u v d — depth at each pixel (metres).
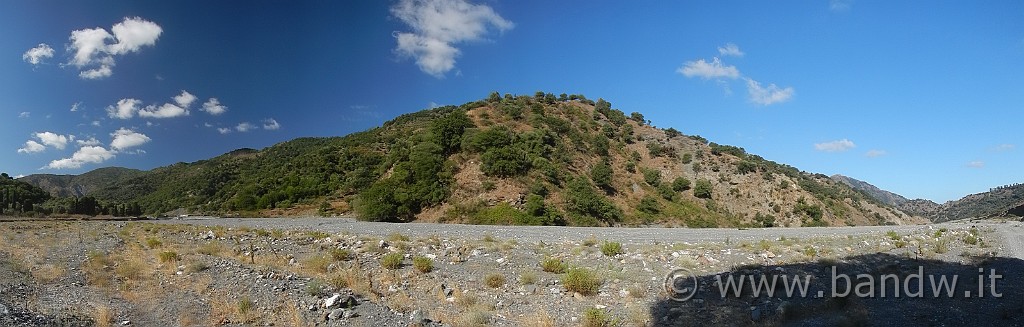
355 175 80.94
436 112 126.25
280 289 12.89
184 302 11.90
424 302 12.52
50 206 70.19
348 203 72.19
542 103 106.19
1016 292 13.74
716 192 85.50
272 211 74.25
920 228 40.62
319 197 79.12
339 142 114.00
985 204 147.38
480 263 17.25
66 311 10.67
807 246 22.11
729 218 77.62
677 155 98.12
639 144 101.25
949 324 10.85
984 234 30.33
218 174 122.06
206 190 111.19
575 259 18.00
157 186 141.38
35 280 13.47
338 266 16.05
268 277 14.12
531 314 11.73
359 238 24.77
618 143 96.62
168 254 16.98
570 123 96.12
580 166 75.44
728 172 91.62
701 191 82.94
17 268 14.77
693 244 22.97
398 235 25.14
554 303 12.65
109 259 17.33
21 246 20.64
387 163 76.88
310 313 11.19
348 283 13.70
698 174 90.50
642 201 70.69
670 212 71.31
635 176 83.38
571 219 57.88
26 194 76.62
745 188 87.25
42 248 20.02
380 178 74.75
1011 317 11.33
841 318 11.01
